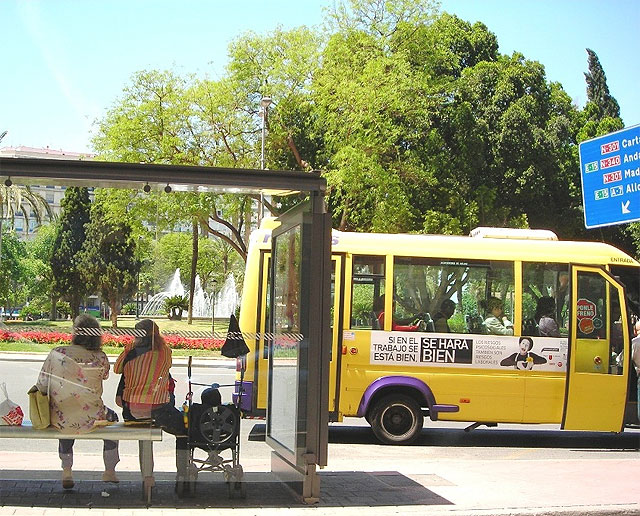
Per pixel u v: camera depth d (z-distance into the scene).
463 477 9.62
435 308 12.84
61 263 8.23
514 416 12.80
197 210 8.52
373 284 12.83
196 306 8.67
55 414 8.11
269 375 9.28
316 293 8.10
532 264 13.00
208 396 8.40
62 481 8.30
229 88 35.91
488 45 50.28
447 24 49.41
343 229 34.97
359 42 35.41
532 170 45.34
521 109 45.31
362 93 33.25
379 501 8.20
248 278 11.45
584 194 12.80
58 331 8.20
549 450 13.25
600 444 14.02
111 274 8.32
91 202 8.29
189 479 8.25
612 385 12.89
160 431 8.23
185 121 35.03
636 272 13.12
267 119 36.41
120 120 34.56
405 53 35.81
